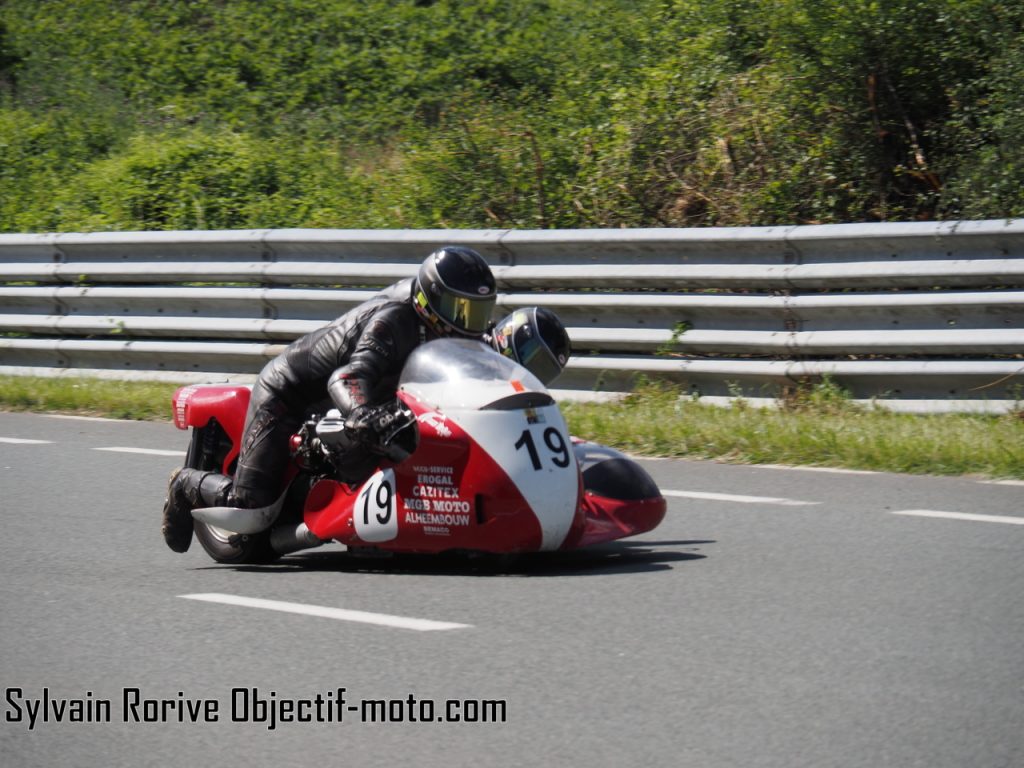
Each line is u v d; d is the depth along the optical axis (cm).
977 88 2522
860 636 965
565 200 2806
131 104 4147
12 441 2048
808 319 1978
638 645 955
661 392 2056
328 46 4291
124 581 1218
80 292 2509
